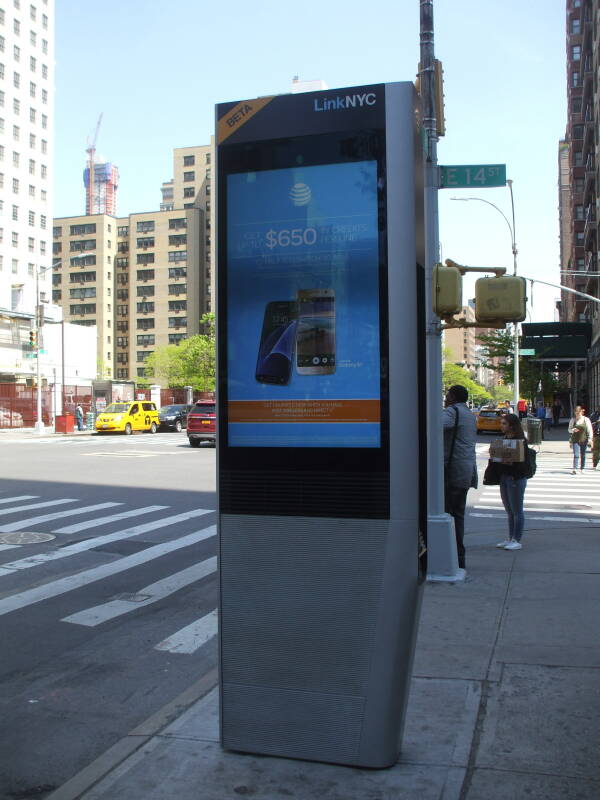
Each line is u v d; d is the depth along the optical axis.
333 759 3.54
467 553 9.00
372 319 3.53
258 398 3.69
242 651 3.68
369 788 3.31
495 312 3.95
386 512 3.47
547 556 8.78
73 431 44.81
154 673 5.26
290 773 3.46
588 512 12.88
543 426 40.31
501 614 6.23
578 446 20.77
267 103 3.72
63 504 13.51
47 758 3.95
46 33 85.56
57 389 53.94
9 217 79.44
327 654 3.55
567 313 109.69
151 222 124.75
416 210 3.53
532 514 12.66
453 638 5.57
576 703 4.29
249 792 3.29
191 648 5.79
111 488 15.88
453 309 4.08
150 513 12.52
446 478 7.94
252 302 3.72
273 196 3.70
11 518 11.95
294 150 3.67
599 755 3.63
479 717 4.10
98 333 124.62
